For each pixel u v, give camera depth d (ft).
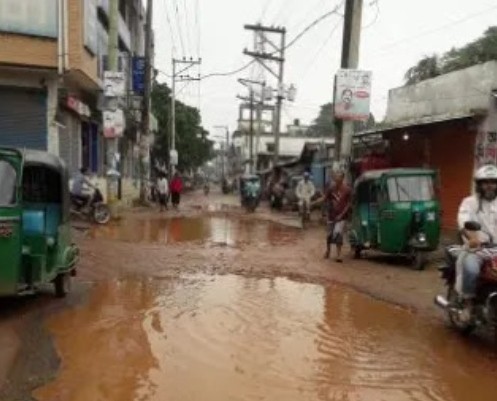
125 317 28.53
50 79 66.18
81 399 18.58
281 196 117.50
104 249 49.70
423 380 21.13
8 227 26.30
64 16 64.13
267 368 21.84
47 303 30.99
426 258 47.19
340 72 61.46
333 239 48.91
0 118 65.10
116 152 78.33
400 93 79.71
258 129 203.00
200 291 34.91
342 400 19.04
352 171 80.84
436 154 66.59
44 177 31.45
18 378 20.22
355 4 62.64
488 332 27.53
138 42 144.56
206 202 149.59
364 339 26.07
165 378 20.52
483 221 26.50
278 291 35.73
